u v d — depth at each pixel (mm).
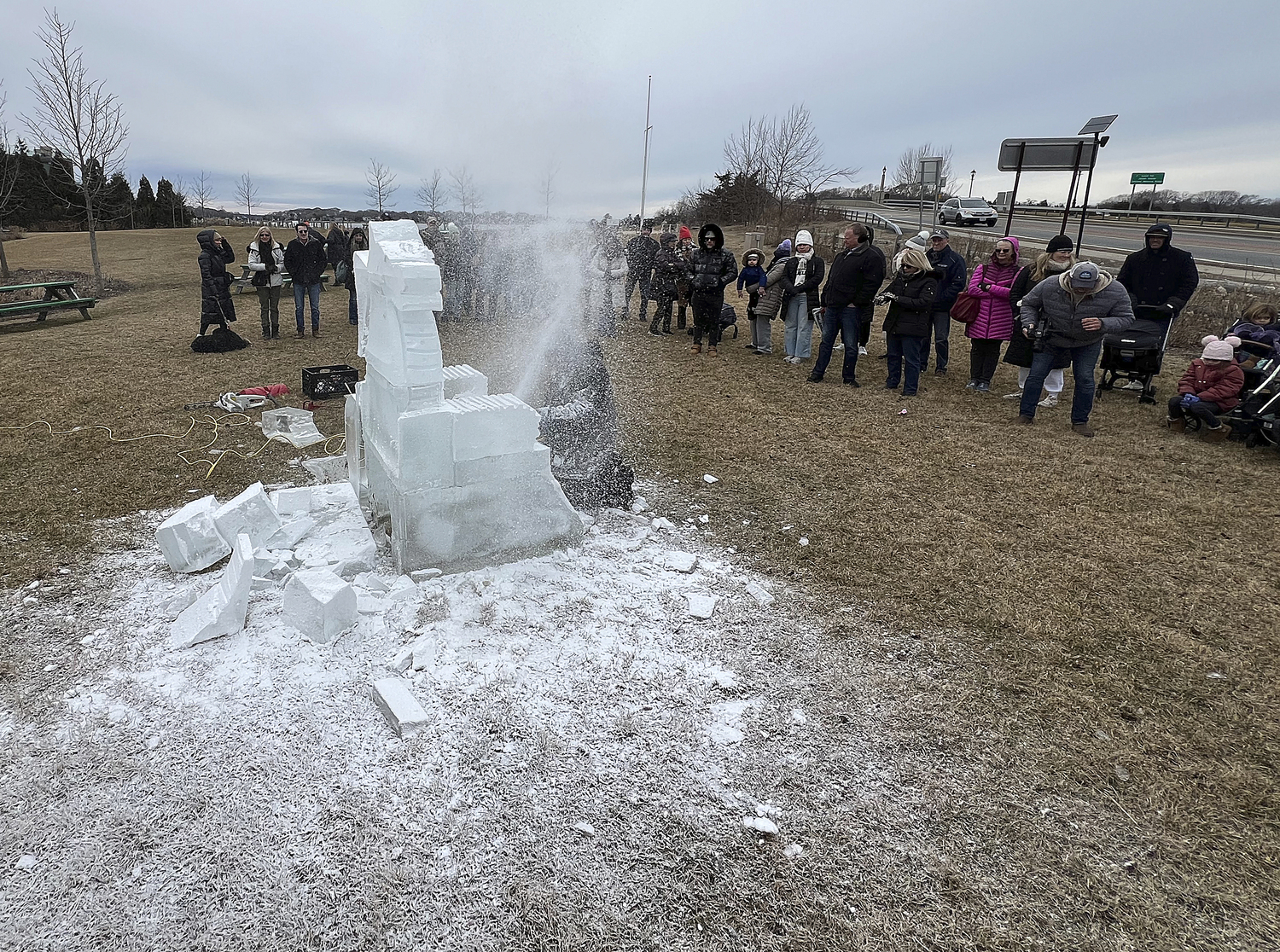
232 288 15344
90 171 15391
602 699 2723
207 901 1915
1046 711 2752
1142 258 7383
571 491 4316
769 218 30000
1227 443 6148
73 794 2240
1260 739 2621
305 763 2375
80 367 8109
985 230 30547
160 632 3041
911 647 3143
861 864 2086
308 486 4676
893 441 6031
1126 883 2037
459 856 2066
